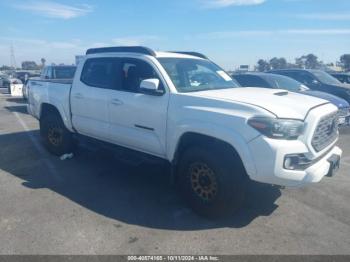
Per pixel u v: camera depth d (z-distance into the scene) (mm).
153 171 5641
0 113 13242
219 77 5199
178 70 4594
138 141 4637
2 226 3705
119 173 5520
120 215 4016
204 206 3928
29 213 4031
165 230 3672
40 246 3312
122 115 4789
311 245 3396
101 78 5230
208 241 3451
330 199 4566
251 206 4301
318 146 3699
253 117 3461
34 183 5027
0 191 4707
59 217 3938
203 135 3812
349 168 5977
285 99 3932
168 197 4570
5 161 6156
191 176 4031
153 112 4328
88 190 4781
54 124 6312
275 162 3348
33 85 6871
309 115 3572
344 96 10781
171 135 4137
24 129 9484
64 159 6242
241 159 3514
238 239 3500
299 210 4211
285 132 3404
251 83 10195
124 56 4930
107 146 5328
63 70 14477
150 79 4188
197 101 3930
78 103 5570
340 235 3605
